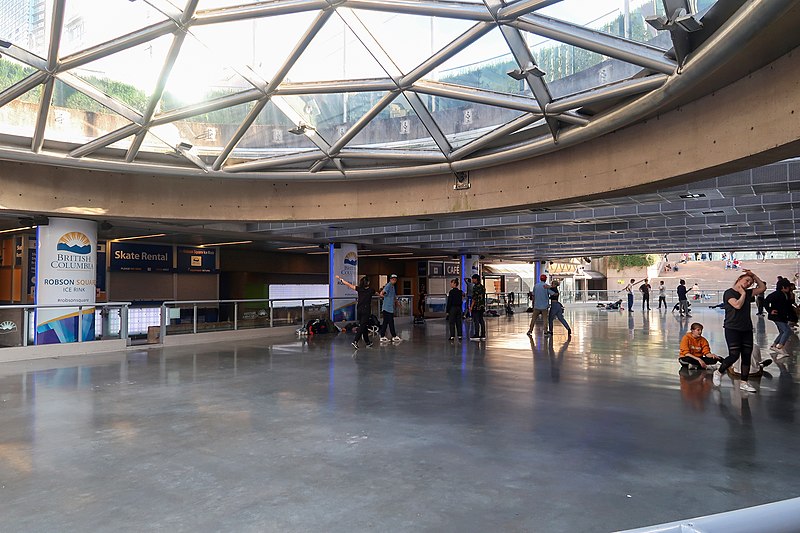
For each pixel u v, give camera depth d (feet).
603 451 19.39
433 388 31.58
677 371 37.73
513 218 68.13
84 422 23.79
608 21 27.94
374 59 33.47
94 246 52.75
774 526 3.72
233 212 53.26
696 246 112.06
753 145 27.04
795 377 34.91
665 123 33.40
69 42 31.40
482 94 35.35
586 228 78.28
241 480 16.62
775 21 21.71
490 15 27.73
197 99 38.17
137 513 14.20
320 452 19.38
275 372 37.70
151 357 46.24
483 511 14.19
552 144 38.17
